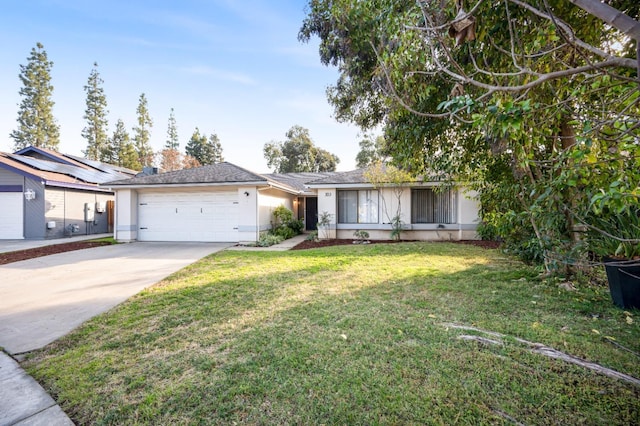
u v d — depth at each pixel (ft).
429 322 11.22
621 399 6.66
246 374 8.02
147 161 125.80
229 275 19.69
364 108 24.91
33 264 24.72
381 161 40.50
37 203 42.39
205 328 11.18
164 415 6.55
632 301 12.11
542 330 10.28
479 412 6.37
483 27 9.05
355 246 34.24
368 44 16.66
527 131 8.91
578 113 8.59
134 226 41.29
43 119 102.73
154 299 14.87
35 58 100.58
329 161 122.01
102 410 6.77
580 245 13.78
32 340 10.48
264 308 13.19
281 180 62.69
